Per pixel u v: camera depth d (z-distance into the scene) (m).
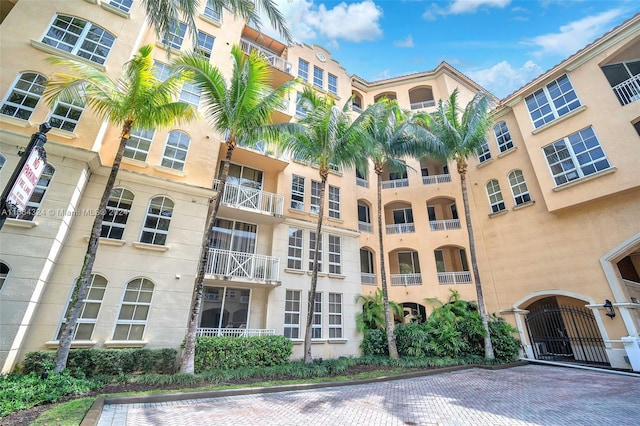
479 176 18.81
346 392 8.09
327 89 20.78
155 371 8.89
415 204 19.81
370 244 18.59
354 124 12.45
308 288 14.38
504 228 16.73
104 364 8.22
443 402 6.95
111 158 10.77
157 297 10.01
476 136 14.88
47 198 8.56
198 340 9.77
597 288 12.75
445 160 15.95
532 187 15.91
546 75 15.84
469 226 14.48
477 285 13.77
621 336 11.79
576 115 14.45
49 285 8.56
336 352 13.95
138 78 8.30
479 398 7.31
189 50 14.05
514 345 13.46
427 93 24.52
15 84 9.29
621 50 13.73
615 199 12.88
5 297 7.45
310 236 15.55
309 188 16.58
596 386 8.61
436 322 14.30
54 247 8.42
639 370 10.59
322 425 5.33
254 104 10.27
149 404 6.50
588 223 13.52
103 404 6.07
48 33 10.28
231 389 7.61
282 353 11.21
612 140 13.08
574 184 13.75
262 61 10.30
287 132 11.75
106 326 9.02
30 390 5.86
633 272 16.23
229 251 12.55
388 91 23.78
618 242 12.48
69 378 6.89
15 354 7.39
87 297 9.08
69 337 7.21
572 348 14.31
